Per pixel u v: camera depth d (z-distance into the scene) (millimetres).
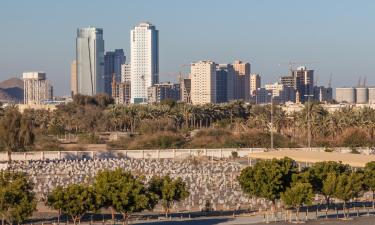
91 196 161875
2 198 156000
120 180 165750
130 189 162875
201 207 196000
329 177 182625
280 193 178000
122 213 170000
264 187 179375
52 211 189875
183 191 177625
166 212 180500
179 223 172250
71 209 160500
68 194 161125
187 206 199750
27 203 157875
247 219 179000
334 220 177125
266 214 184000
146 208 166500
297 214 176625
